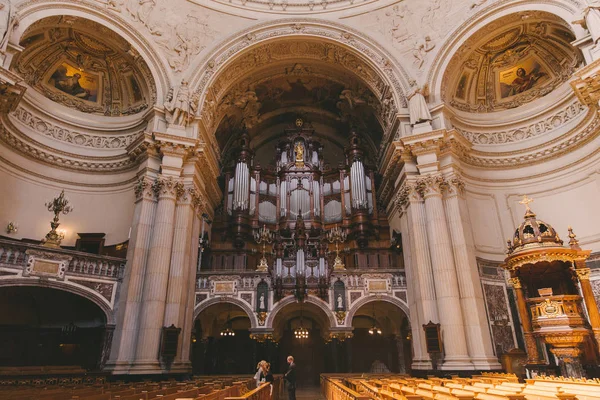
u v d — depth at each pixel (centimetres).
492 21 1356
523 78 1505
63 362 1199
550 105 1409
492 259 1330
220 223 1841
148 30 1465
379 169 1866
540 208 1366
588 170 1283
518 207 1395
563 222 1305
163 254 1212
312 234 1836
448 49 1437
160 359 1117
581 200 1282
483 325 1141
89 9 1344
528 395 416
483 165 1445
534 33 1386
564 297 910
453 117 1427
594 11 1067
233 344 1814
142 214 1247
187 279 1286
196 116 1413
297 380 1769
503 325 1230
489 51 1475
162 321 1160
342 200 1881
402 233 1445
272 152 2214
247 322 1842
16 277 1031
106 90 1565
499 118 1520
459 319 1130
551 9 1222
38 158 1368
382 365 1761
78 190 1423
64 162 1418
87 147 1476
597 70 986
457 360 1084
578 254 960
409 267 1376
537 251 971
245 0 1630
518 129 1474
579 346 898
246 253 1777
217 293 1434
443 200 1286
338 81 1819
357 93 1814
